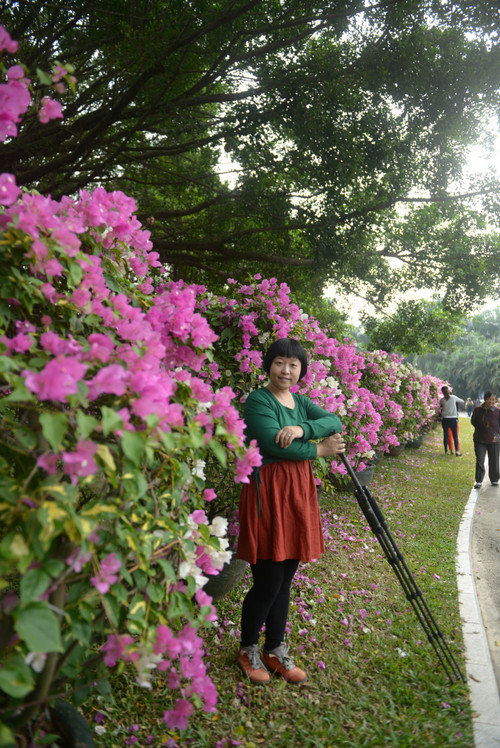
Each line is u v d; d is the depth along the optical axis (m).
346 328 12.05
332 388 4.66
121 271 2.22
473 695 2.88
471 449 14.88
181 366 2.36
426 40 6.80
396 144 7.41
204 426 1.86
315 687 2.88
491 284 9.89
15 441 1.48
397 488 8.09
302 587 4.06
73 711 1.71
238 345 4.01
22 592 1.23
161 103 6.71
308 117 6.76
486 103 7.23
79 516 1.34
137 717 2.45
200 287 4.05
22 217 1.50
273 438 2.71
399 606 3.95
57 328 1.76
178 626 1.82
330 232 7.69
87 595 1.44
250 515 2.75
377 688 2.92
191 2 5.95
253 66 7.13
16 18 6.23
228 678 2.85
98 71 7.18
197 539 1.82
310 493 2.86
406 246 10.09
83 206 1.97
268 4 6.71
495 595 4.52
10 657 1.23
